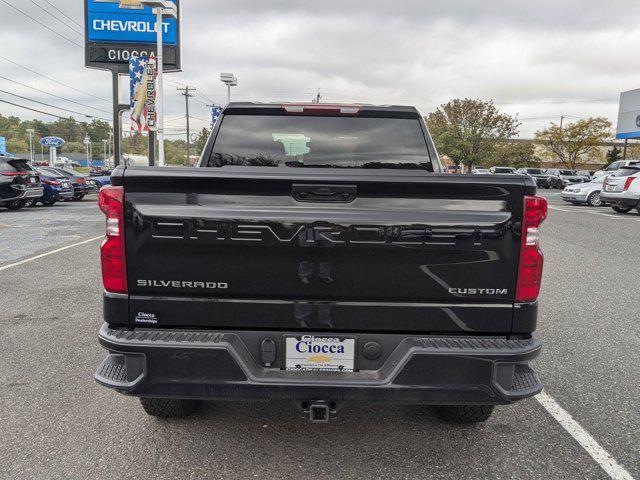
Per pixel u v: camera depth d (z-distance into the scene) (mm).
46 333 5172
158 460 2947
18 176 17609
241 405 3652
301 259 2555
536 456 3025
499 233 2555
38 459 2949
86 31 26328
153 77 20406
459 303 2600
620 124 43062
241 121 3760
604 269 8742
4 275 7824
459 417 3344
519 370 2732
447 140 51188
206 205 2541
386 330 2609
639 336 5285
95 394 3805
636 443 3193
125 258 2574
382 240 2537
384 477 2801
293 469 2865
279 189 2531
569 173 46625
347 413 3549
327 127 3775
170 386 2541
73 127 167375
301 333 2596
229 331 2609
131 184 2537
